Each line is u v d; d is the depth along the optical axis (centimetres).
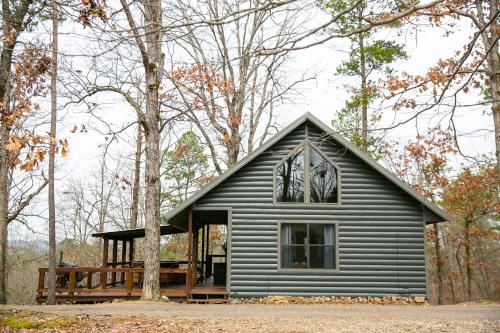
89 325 967
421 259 1692
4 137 1203
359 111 2591
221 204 1716
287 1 484
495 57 1397
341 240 1698
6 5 1255
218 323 1004
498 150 1404
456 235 3158
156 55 1598
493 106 1419
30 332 891
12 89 1529
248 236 1698
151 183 1605
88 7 607
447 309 1348
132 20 1177
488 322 1022
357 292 1669
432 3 530
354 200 1720
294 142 1756
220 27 2141
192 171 3634
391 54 2516
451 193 2644
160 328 938
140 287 2030
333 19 523
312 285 1672
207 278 2370
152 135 1606
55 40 1448
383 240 1700
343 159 1745
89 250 4391
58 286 1977
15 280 3462
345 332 892
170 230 2292
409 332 895
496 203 2572
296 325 977
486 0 1349
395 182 1681
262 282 1673
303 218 1709
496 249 3769
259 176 1731
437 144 2298
